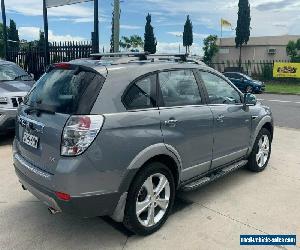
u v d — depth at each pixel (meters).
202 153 4.19
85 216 3.14
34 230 3.70
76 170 2.98
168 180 3.73
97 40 9.88
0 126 6.66
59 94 3.35
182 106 3.88
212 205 4.35
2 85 7.16
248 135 5.11
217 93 4.53
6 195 4.55
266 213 4.16
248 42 48.31
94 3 9.69
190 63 4.26
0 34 53.91
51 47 12.27
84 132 3.00
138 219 3.45
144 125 3.39
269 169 5.79
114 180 3.18
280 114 12.66
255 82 23.42
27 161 3.54
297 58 38.84
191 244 3.46
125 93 3.34
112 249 3.37
